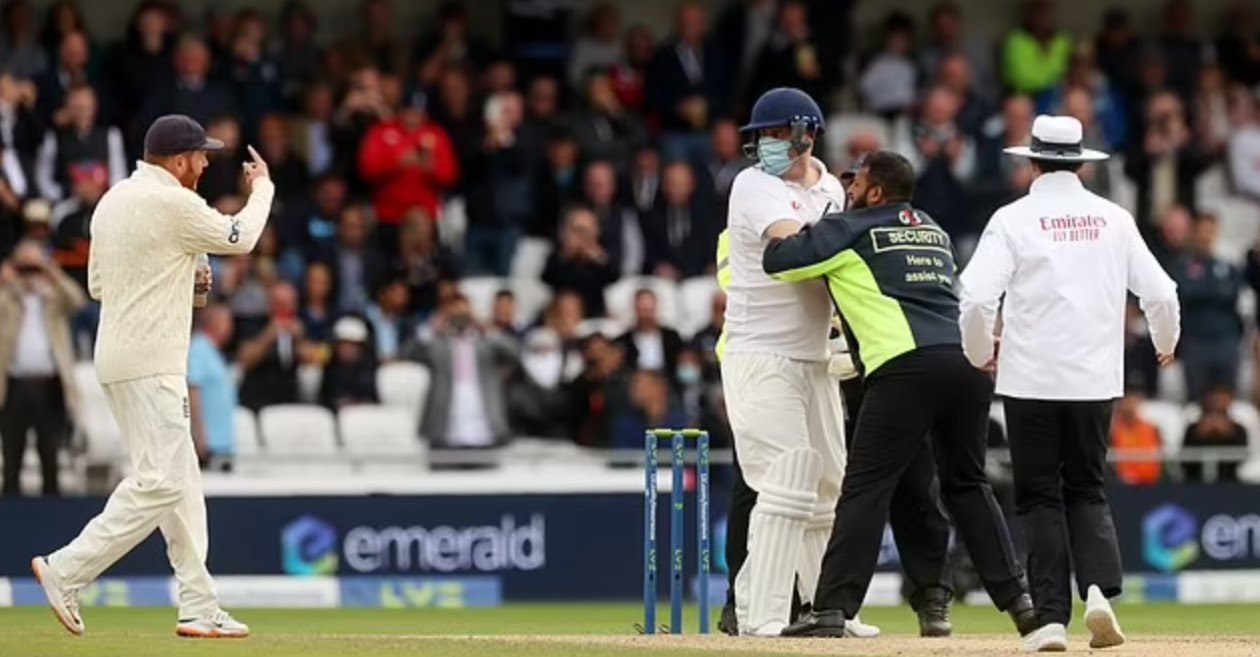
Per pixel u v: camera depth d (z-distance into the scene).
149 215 36.38
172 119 37.16
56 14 72.12
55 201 67.50
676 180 73.50
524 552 63.09
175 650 33.72
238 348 67.19
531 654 33.62
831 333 39.72
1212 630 48.22
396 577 62.66
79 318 66.94
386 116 73.12
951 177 74.69
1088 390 34.56
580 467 65.88
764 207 38.28
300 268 69.69
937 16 82.06
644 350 67.00
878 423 36.34
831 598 36.84
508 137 75.06
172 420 36.53
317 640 36.19
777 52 77.81
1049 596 34.56
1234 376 73.19
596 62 79.69
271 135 71.38
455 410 66.00
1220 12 88.00
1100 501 35.03
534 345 68.75
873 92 80.44
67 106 68.06
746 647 35.12
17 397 62.22
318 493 62.44
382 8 76.94
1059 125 35.09
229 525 62.09
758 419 38.56
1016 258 34.84
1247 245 80.75
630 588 63.41
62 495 61.62
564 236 72.12
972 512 36.53
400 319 69.62
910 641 37.12
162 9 72.69
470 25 81.94
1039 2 82.12
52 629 44.38
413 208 72.12
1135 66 82.06
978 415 36.44
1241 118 82.31
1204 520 65.75
